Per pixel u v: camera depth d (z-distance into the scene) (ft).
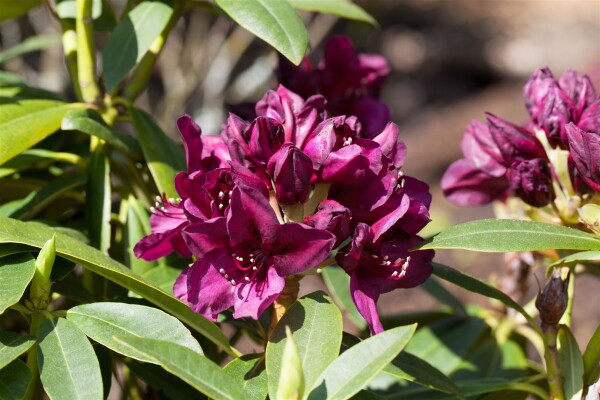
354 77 2.85
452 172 2.74
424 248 2.25
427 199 2.33
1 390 2.16
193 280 2.18
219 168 2.24
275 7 2.48
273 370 2.14
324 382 2.07
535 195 2.50
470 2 12.44
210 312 2.17
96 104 2.71
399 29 11.76
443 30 11.75
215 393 2.05
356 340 2.34
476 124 2.70
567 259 2.33
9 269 2.23
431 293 3.12
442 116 9.97
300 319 2.20
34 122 2.54
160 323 2.22
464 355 3.04
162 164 2.61
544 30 12.05
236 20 2.47
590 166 2.34
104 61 2.63
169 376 2.58
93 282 2.64
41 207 2.60
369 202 2.23
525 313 2.46
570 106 2.49
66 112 2.60
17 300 2.15
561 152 2.49
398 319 3.12
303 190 2.19
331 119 2.23
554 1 12.82
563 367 2.45
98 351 2.49
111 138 2.56
